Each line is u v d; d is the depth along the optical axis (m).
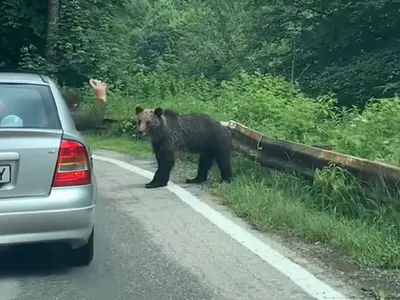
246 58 32.75
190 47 42.00
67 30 24.64
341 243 6.90
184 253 6.76
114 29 27.05
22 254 6.72
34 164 5.74
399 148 9.65
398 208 7.23
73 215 5.79
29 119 6.08
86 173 5.93
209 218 8.27
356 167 8.10
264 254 6.69
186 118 10.90
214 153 10.89
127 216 8.45
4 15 24.84
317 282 5.83
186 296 5.51
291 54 27.69
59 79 24.42
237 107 15.10
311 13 26.97
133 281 5.91
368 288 5.68
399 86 21.31
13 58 25.91
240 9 40.81
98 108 8.82
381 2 23.08
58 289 5.71
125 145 17.06
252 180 10.26
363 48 25.66
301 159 9.38
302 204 8.41
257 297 5.46
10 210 5.63
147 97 22.16
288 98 16.41
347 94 23.20
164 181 10.62
